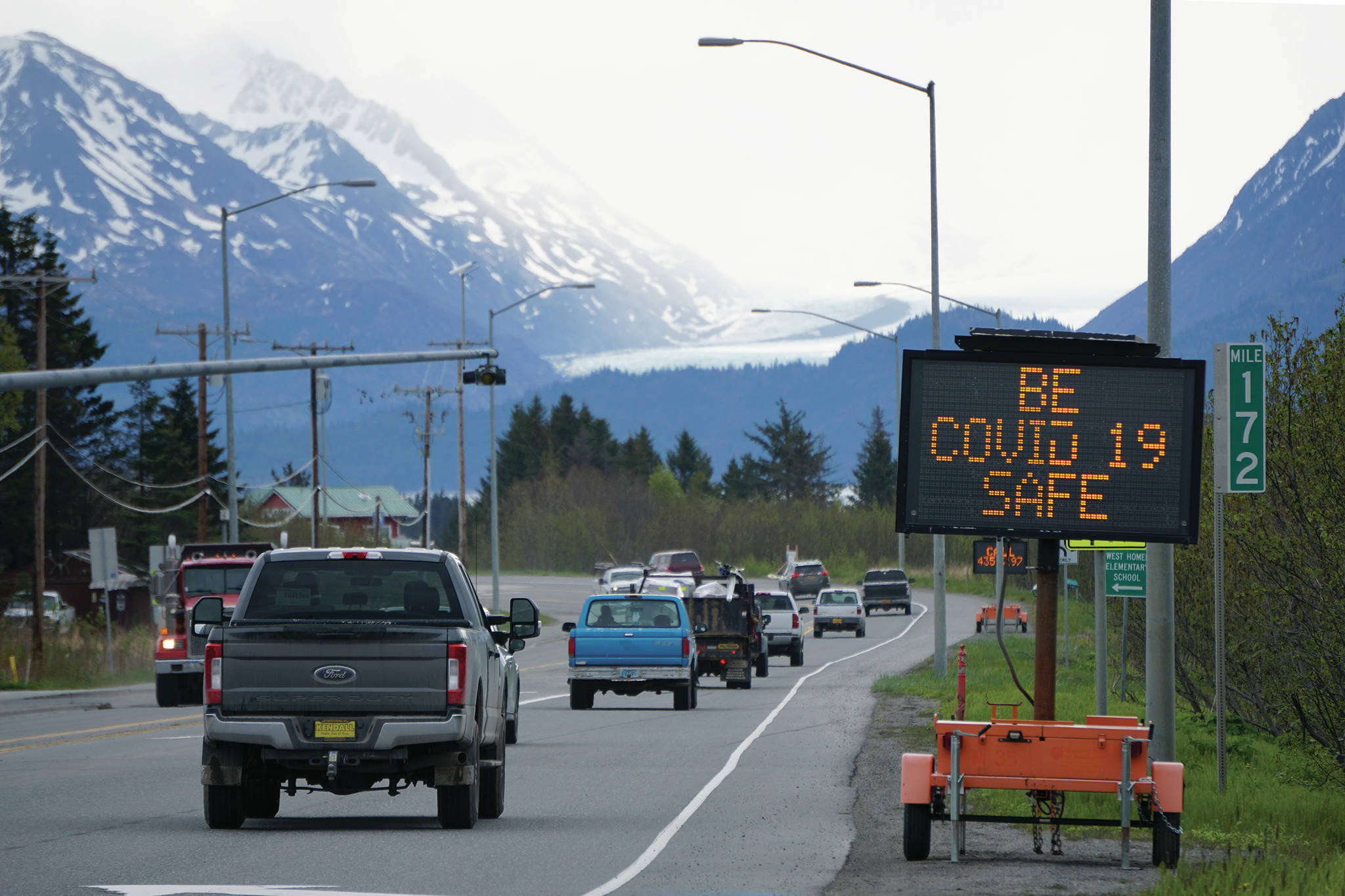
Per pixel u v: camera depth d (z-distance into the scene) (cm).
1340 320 5619
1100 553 7044
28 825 4759
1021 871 4003
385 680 4453
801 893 3638
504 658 5491
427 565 4881
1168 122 5459
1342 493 5572
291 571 4878
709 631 12875
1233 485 5522
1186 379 4728
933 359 4775
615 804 5381
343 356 10719
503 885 3694
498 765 4975
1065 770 4147
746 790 5800
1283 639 6438
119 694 13025
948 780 4200
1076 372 4753
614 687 10262
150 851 4206
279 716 4434
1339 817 5153
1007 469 4750
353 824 4838
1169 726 5497
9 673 14538
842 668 16150
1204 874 3741
